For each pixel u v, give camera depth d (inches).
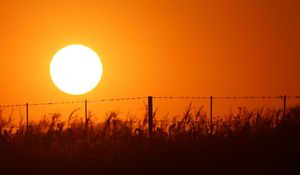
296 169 1836.9
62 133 2133.4
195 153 1973.4
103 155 1983.3
